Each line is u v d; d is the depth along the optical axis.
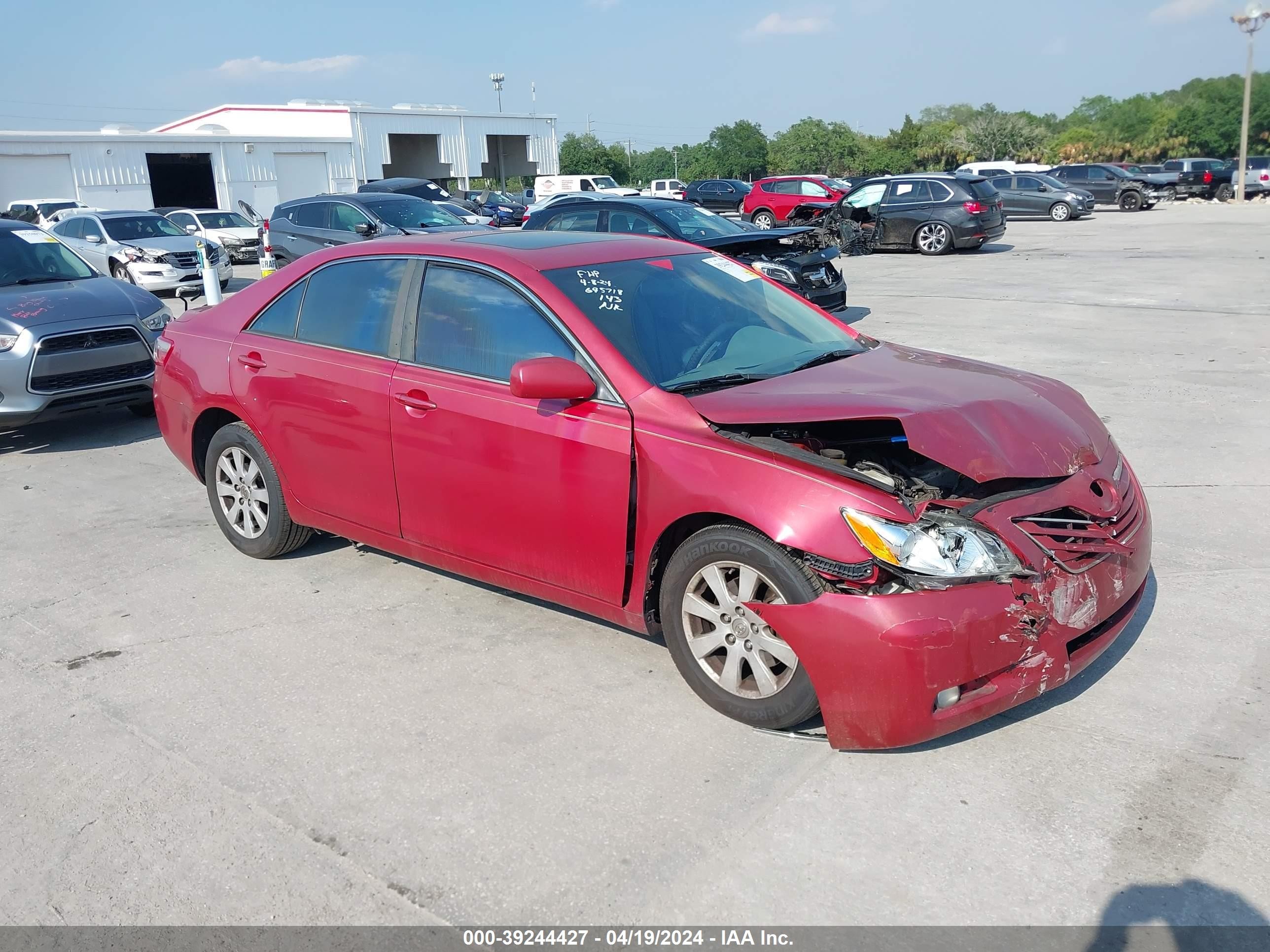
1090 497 3.21
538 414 3.63
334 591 4.62
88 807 3.06
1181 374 8.41
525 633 4.13
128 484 6.49
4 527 5.69
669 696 3.58
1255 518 5.08
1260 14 35.44
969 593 2.88
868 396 3.38
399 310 4.19
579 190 42.47
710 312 4.02
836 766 3.11
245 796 3.08
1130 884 2.56
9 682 3.87
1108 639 3.24
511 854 2.77
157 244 17.80
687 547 3.32
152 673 3.89
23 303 7.29
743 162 98.38
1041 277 15.43
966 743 3.21
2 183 34.56
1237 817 2.80
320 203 16.19
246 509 4.98
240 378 4.74
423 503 4.08
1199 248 19.00
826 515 2.97
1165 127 87.69
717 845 2.77
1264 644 3.77
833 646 2.95
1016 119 87.19
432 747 3.30
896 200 20.66
